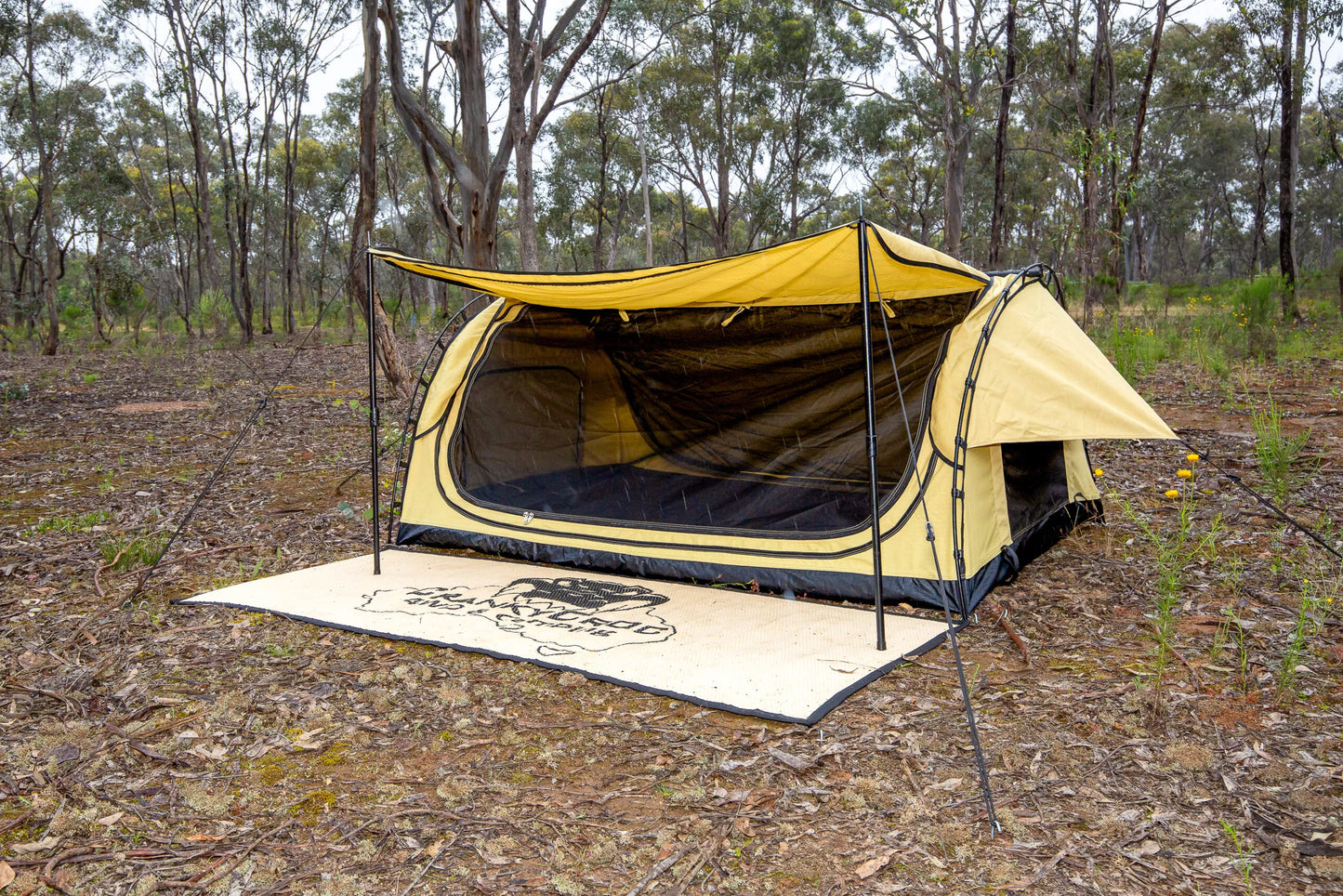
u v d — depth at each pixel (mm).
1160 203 45562
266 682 3758
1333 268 23516
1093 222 19625
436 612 4551
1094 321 17344
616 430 6926
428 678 3777
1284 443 6418
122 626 4426
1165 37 32594
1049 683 3518
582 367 6883
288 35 30016
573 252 41625
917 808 2674
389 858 2539
